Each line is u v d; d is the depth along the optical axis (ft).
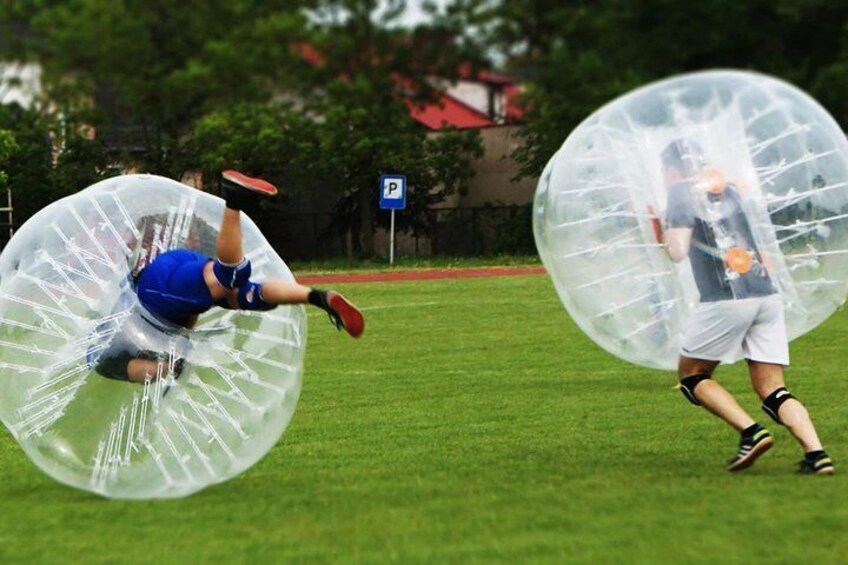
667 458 43.29
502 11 217.77
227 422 37.68
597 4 219.41
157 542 32.27
